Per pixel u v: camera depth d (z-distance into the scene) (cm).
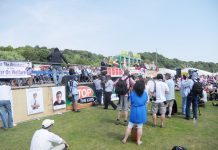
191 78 1221
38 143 556
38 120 1122
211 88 2197
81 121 1112
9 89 1007
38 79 1409
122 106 1064
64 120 1130
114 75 1938
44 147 558
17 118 1074
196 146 802
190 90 1176
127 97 1055
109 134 911
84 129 975
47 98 1248
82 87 1507
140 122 788
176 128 1022
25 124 1041
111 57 2786
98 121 1115
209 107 1689
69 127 1003
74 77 1400
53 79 1461
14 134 891
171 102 1229
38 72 1414
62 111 1343
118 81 1053
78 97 1462
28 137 855
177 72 3191
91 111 1368
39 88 1198
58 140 592
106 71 1694
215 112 1474
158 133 940
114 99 1789
